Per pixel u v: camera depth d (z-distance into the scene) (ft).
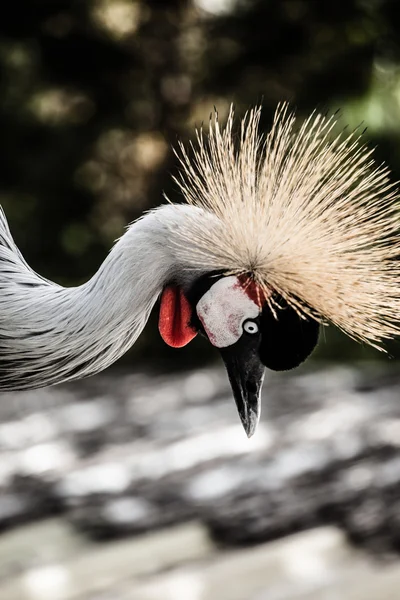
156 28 63.41
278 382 44.39
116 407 42.01
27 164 62.95
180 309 18.38
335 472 29.40
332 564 24.18
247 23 59.52
